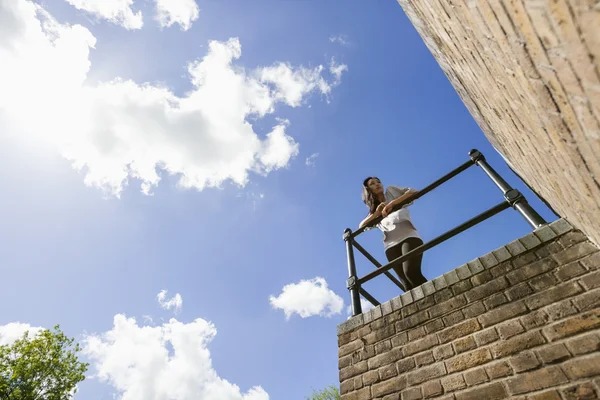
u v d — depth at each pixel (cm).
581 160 74
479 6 64
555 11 42
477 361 162
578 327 141
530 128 95
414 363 184
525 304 162
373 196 309
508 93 92
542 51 52
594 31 38
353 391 201
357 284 249
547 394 135
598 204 89
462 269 197
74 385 1433
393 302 219
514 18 53
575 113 59
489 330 167
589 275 149
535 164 132
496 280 179
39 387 1368
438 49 174
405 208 283
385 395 185
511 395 144
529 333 153
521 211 185
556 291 155
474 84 139
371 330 219
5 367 1341
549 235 170
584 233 150
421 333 192
